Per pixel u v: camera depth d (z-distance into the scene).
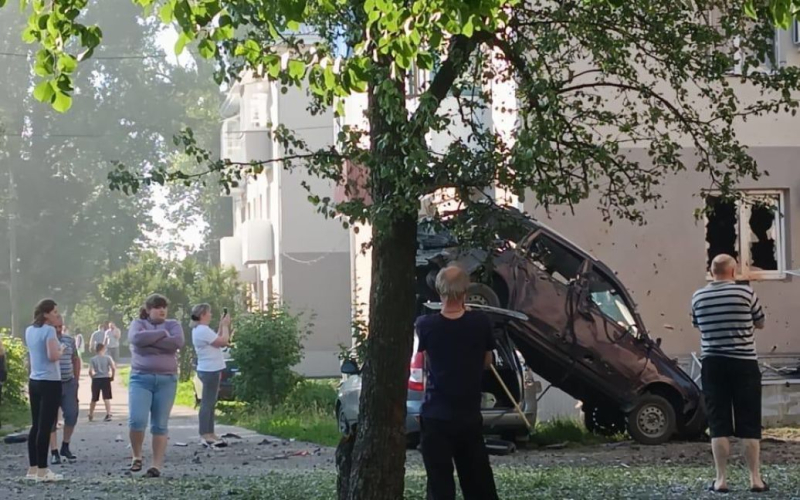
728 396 10.86
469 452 8.09
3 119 70.62
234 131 47.56
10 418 26.42
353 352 13.06
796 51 19.98
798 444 15.89
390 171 8.22
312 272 41.81
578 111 10.19
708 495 10.59
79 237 73.25
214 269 45.09
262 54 9.57
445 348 8.05
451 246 9.53
